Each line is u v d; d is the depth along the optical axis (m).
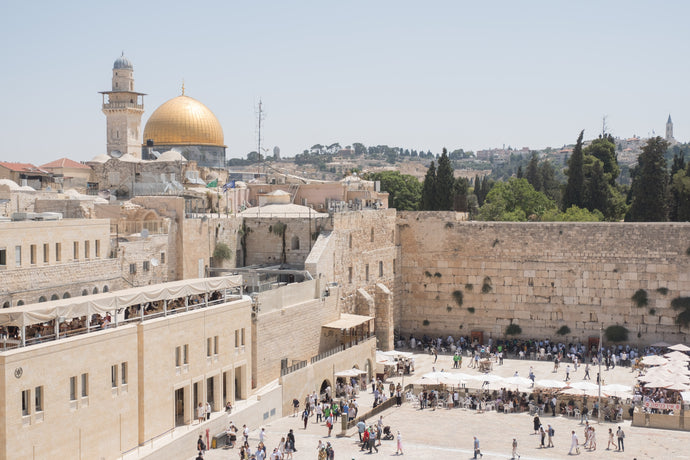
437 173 117.38
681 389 65.31
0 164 96.38
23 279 51.75
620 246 89.38
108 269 60.50
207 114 119.38
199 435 53.50
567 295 91.12
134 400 49.47
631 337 89.06
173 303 57.16
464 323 94.94
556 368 82.56
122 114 124.94
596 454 55.12
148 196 75.00
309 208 85.75
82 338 45.00
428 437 59.03
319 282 75.50
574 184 121.50
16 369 40.47
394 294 95.19
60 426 43.38
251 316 63.31
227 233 80.62
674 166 129.50
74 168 100.69
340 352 73.06
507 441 58.25
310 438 57.69
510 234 92.94
